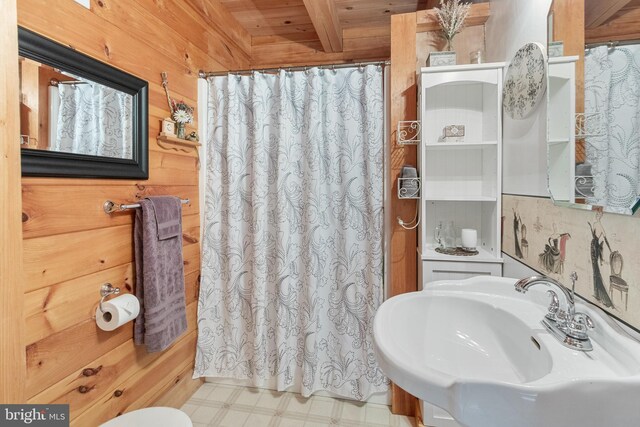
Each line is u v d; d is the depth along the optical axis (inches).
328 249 76.1
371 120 71.7
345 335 74.5
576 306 33.9
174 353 71.8
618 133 29.0
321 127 75.2
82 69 47.1
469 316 43.9
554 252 42.6
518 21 55.2
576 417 23.2
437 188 73.6
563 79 39.4
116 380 55.0
